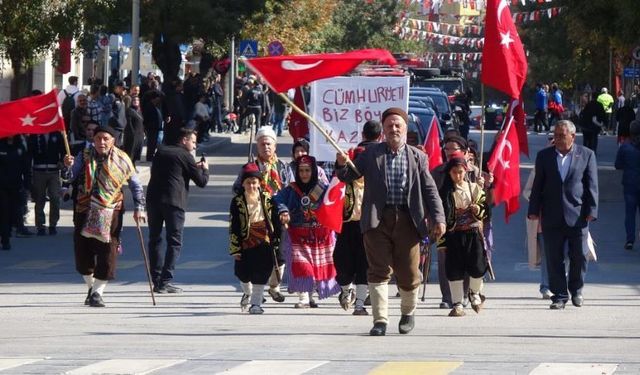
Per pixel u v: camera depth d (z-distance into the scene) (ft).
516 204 65.82
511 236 97.66
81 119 112.37
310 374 39.34
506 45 63.41
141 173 140.87
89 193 61.52
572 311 60.49
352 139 70.49
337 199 57.26
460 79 200.75
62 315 58.90
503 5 63.46
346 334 51.31
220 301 64.69
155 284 68.03
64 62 131.13
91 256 62.34
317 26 270.67
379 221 49.24
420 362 41.96
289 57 57.98
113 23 162.91
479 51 347.77
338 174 49.80
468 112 179.63
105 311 60.49
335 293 60.54
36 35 114.83
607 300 65.16
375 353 44.86
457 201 57.41
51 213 98.73
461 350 45.83
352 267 58.70
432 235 49.57
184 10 182.50
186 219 106.83
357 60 58.29
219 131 229.86
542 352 45.21
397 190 49.08
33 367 41.34
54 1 114.83
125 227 103.50
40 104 64.28
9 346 47.70
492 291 68.90
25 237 97.50
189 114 177.88
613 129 271.28
